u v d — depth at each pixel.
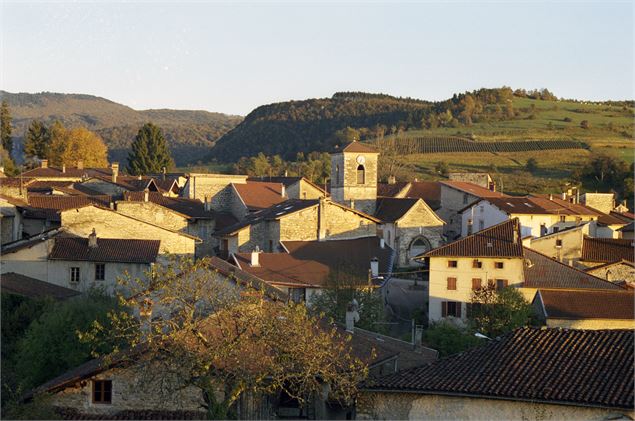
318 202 76.25
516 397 27.64
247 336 30.17
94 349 36.88
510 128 199.25
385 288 65.19
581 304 56.66
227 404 29.09
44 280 57.09
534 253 65.56
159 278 33.41
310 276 61.44
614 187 144.00
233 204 92.75
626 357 28.95
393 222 87.50
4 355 40.88
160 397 30.55
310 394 32.09
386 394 30.19
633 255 72.12
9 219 66.38
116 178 101.06
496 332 54.44
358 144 94.69
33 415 30.06
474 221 100.44
